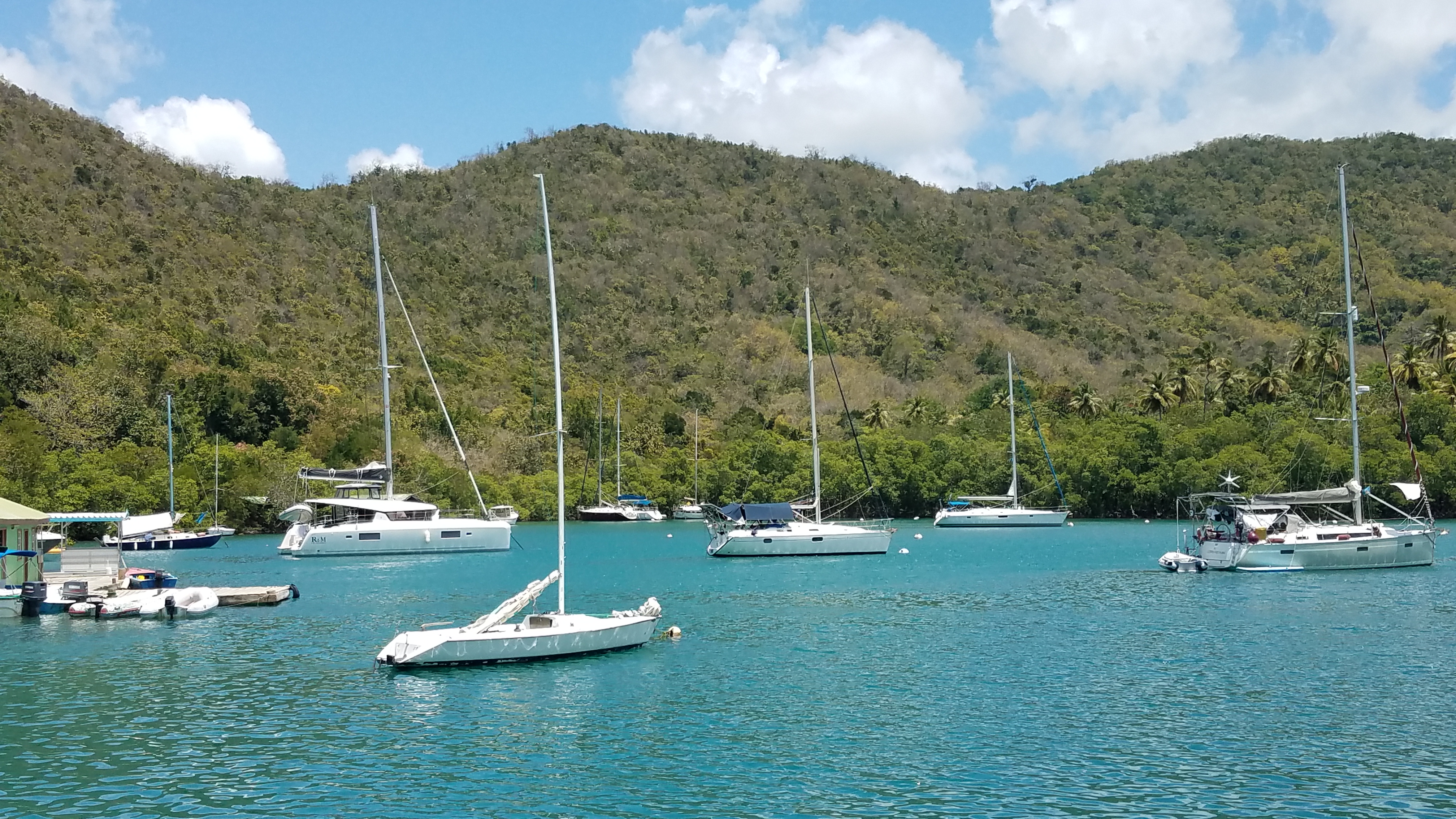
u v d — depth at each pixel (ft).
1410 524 197.36
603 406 447.83
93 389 328.49
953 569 194.29
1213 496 190.90
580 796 64.54
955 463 394.73
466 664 99.55
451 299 569.64
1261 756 70.64
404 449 358.84
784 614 134.62
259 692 90.38
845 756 71.77
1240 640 111.34
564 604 116.26
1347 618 125.29
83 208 497.05
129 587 151.23
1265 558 176.14
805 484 392.68
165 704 86.63
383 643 114.42
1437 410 341.62
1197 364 442.09
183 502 302.86
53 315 373.40
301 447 358.02
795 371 579.07
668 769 69.31
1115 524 353.51
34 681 95.40
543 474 394.73
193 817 61.46
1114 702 84.99
